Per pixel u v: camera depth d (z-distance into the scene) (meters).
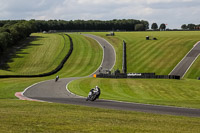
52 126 13.57
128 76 69.69
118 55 112.62
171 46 114.50
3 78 69.50
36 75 78.69
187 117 18.53
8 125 13.48
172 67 89.94
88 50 124.00
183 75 80.81
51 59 111.50
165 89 51.25
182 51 105.88
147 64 96.19
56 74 88.44
